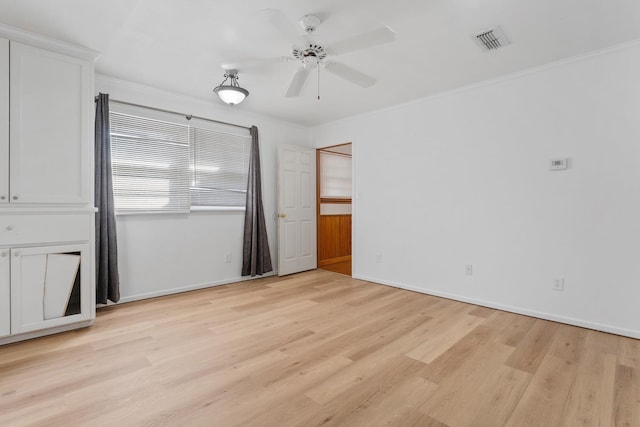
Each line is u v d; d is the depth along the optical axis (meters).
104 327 2.76
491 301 3.34
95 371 2.03
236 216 4.41
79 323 2.72
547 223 2.99
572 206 2.85
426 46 2.61
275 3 2.06
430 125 3.80
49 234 2.52
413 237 3.99
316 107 4.25
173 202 3.78
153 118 3.61
